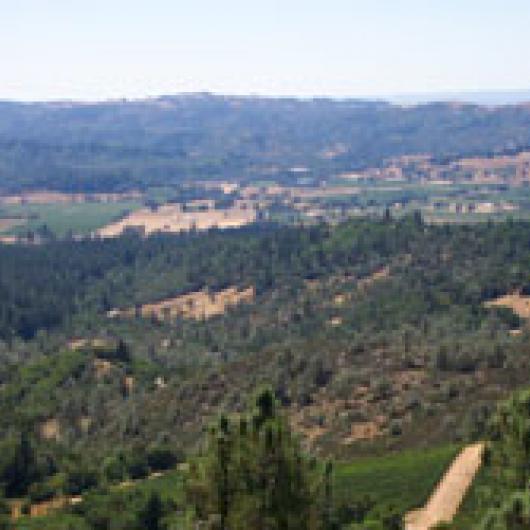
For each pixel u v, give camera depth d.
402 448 188.88
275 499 46.53
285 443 47.88
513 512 46.22
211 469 47.44
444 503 148.00
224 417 49.34
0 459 189.88
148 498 157.88
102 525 159.25
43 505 181.88
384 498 153.12
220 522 46.81
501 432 59.25
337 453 196.25
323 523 48.16
